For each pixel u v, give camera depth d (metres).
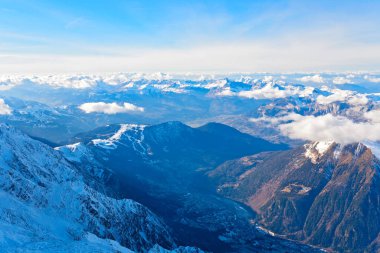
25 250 196.12
